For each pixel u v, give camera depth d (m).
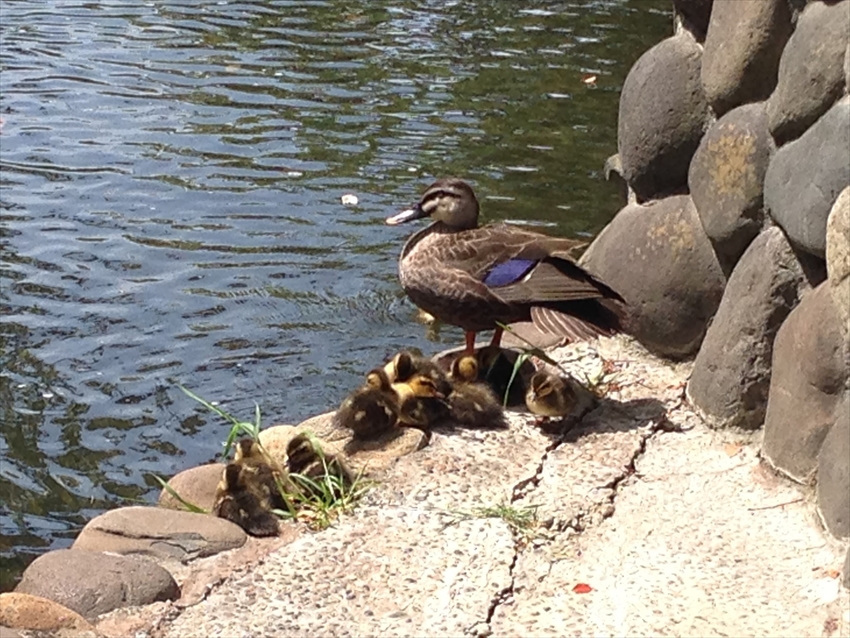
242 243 4.11
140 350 3.57
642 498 2.67
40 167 4.59
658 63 3.02
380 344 3.61
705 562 2.52
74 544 2.59
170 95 5.34
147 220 4.23
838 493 2.51
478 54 6.10
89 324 3.68
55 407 3.34
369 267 3.98
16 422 3.29
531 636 2.39
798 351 2.63
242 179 4.54
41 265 3.95
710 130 2.89
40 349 3.56
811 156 2.62
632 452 2.78
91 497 3.06
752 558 2.52
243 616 2.42
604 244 3.13
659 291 3.00
